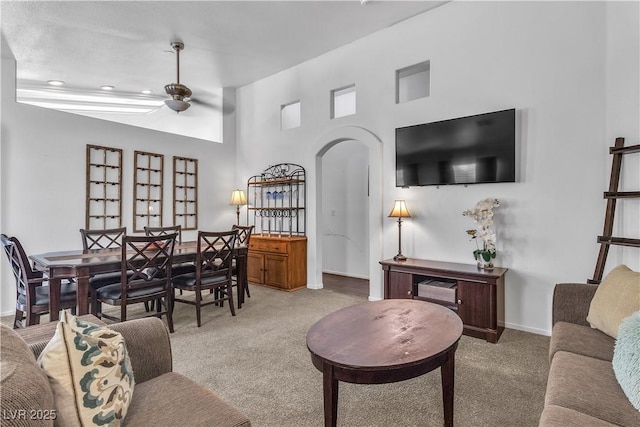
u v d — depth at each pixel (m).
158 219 5.18
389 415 1.92
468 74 3.55
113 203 4.71
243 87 6.05
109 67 4.84
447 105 3.70
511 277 3.31
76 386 1.02
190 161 5.60
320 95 4.87
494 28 3.40
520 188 3.25
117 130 4.76
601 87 2.85
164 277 3.29
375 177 4.25
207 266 3.52
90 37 3.98
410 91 5.08
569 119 3.01
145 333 1.52
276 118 5.51
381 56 4.21
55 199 4.20
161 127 7.67
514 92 3.28
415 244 3.96
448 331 1.87
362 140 4.37
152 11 3.54
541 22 3.14
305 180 5.11
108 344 1.15
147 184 5.06
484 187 3.47
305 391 2.18
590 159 2.91
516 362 2.55
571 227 3.00
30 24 3.64
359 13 3.78
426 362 1.59
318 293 4.69
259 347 2.87
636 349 1.33
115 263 2.95
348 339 1.78
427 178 3.75
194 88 5.99
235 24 3.88
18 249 2.68
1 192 3.83
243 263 4.09
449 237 3.71
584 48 2.93
